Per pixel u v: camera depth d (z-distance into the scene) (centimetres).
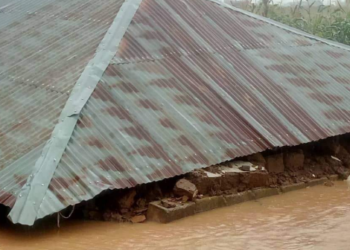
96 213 1114
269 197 1270
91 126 1148
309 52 1738
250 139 1288
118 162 1103
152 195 1152
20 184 1027
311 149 1451
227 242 1032
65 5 1702
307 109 1462
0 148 1155
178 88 1338
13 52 1546
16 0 1880
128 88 1273
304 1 3472
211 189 1192
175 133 1216
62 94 1251
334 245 1032
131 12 1514
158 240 1030
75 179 1041
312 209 1209
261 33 1722
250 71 1514
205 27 1600
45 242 1002
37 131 1160
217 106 1337
